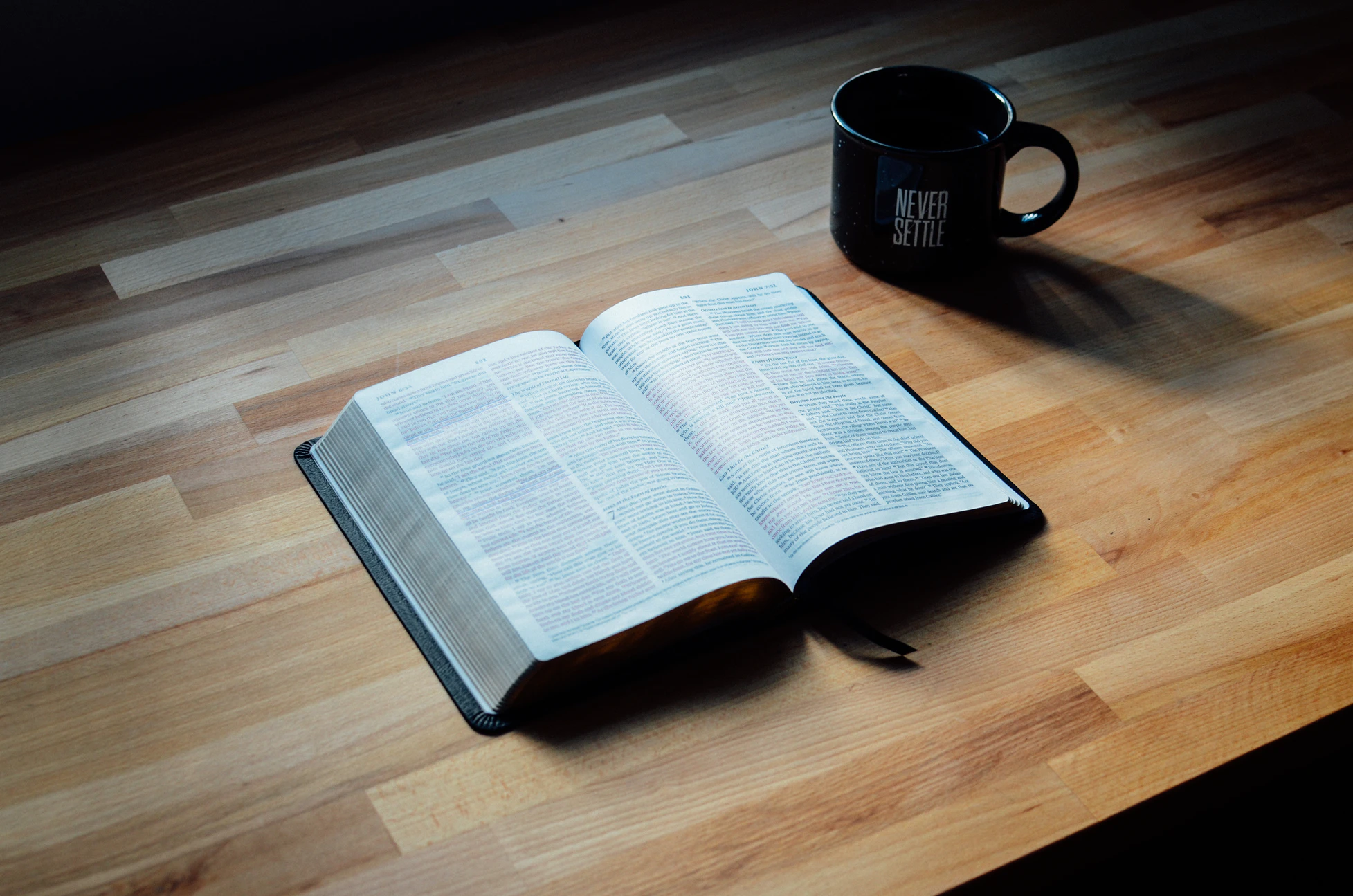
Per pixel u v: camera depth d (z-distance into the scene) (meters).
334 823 0.76
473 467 0.84
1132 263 1.02
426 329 0.98
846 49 1.22
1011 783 0.78
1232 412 0.93
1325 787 1.01
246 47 1.18
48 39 1.12
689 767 0.78
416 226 1.05
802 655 0.82
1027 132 0.96
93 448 0.91
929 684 0.81
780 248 1.03
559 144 1.13
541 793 0.77
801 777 0.78
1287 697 0.80
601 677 0.81
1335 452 0.91
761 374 0.90
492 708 0.79
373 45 1.23
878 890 0.74
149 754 0.78
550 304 0.99
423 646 0.82
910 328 0.97
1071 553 0.86
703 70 1.20
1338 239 1.04
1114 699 0.80
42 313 0.99
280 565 0.85
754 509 0.84
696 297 0.94
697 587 0.79
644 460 0.84
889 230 0.98
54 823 0.76
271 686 0.81
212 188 1.09
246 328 0.98
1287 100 1.16
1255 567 0.85
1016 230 0.99
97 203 1.07
